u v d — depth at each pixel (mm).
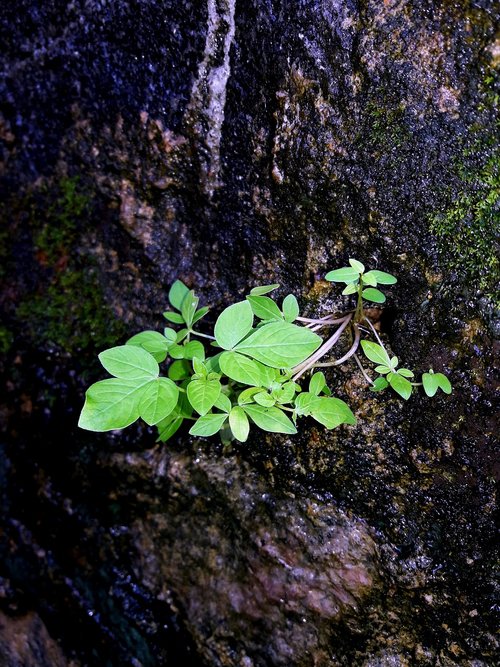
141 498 419
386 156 321
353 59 315
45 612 463
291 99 334
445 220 318
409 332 342
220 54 348
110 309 424
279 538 376
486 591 338
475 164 307
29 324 448
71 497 446
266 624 376
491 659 333
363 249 342
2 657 457
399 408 348
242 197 368
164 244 402
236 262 384
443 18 299
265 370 308
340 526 365
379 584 354
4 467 476
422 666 341
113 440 424
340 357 359
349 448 360
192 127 367
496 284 314
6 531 478
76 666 444
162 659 409
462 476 337
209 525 399
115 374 287
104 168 400
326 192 339
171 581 408
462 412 331
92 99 387
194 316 354
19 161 423
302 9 319
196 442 403
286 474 379
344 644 357
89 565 440
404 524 353
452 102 305
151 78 368
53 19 377
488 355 321
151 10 352
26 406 458
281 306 375
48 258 435
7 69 401
